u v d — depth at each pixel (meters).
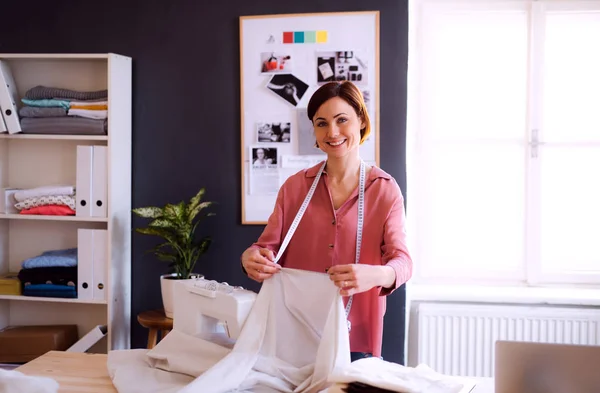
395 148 3.35
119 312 3.45
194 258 3.33
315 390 1.65
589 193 3.54
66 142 3.63
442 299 3.44
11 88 3.52
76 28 3.57
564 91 3.54
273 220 2.12
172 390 1.64
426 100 3.61
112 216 3.35
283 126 3.42
